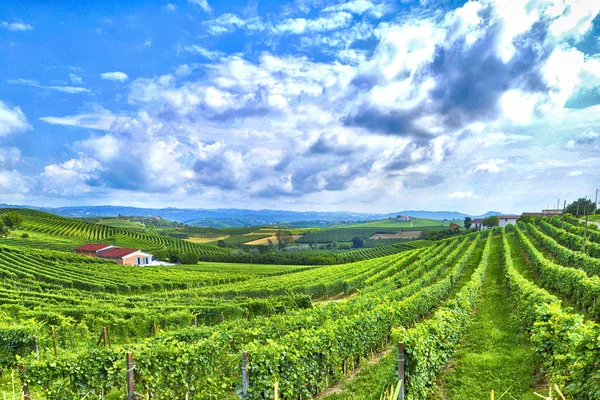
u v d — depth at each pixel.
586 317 17.50
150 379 10.64
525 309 15.77
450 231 127.06
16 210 147.88
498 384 10.66
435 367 11.66
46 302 32.16
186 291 45.38
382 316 16.70
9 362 15.16
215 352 12.20
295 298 32.06
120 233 141.50
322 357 12.11
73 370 10.75
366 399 10.59
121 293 49.56
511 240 67.38
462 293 20.52
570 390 7.70
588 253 36.25
